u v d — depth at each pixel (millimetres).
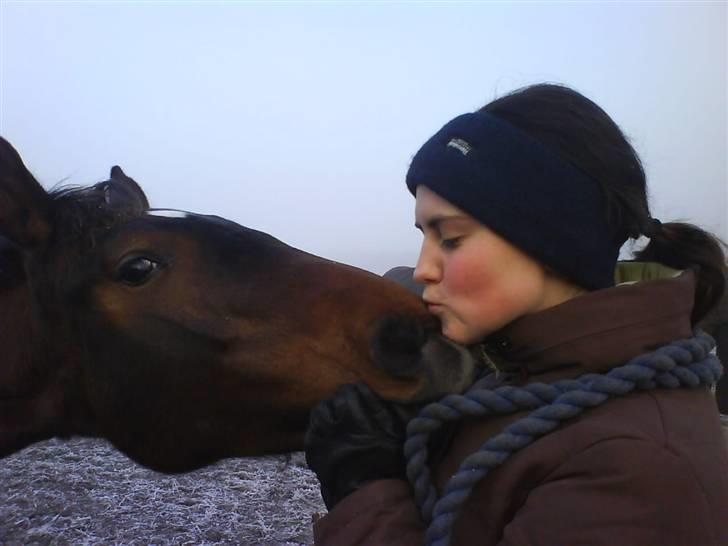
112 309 1594
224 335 1520
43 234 1681
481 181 1102
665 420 1002
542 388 1062
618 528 933
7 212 1646
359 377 1401
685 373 1044
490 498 1074
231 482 4336
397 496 1138
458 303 1146
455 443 1195
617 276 1285
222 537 3553
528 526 983
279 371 1476
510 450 1029
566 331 1089
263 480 4383
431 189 1157
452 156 1134
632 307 1072
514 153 1108
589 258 1118
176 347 1552
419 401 1301
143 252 1581
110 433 1722
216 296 1542
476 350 1330
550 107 1141
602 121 1149
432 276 1182
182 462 1670
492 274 1121
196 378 1554
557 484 987
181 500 4012
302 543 3508
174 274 1573
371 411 1255
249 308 1518
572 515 957
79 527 3625
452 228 1143
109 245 1603
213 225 1647
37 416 1812
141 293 1577
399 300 1428
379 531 1090
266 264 1578
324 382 1441
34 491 4109
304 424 1525
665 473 943
